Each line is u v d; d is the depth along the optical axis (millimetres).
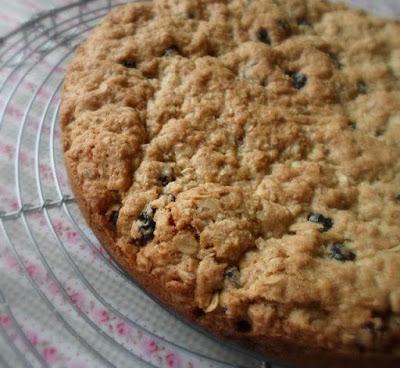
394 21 377
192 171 288
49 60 421
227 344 285
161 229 266
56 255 328
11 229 336
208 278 257
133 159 290
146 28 347
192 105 310
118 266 322
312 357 259
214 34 348
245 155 298
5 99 396
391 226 278
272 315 249
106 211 283
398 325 247
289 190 285
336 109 325
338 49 356
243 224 269
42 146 376
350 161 301
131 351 295
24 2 465
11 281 315
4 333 290
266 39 354
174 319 306
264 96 320
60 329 300
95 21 447
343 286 251
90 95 310
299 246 263
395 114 325
